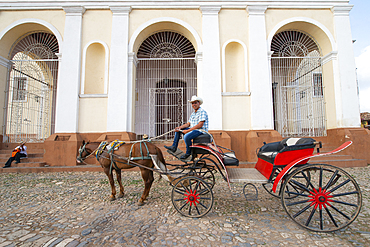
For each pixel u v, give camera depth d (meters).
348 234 3.07
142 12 8.97
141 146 4.25
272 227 3.31
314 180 6.05
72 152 8.07
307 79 10.38
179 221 3.53
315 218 3.62
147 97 11.40
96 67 9.24
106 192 5.14
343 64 8.84
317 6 8.92
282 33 10.05
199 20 8.96
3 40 9.16
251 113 8.45
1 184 5.93
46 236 3.03
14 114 10.72
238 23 8.92
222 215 3.78
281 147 3.98
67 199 4.64
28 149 9.19
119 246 2.77
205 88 8.54
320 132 9.78
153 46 10.05
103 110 8.66
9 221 3.55
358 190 3.09
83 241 2.90
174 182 3.97
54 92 10.97
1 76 9.27
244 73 8.82
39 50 9.74
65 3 8.84
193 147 3.91
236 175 3.97
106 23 8.94
